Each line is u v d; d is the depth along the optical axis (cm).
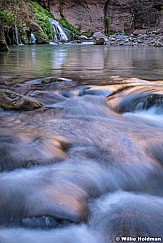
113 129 508
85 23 3919
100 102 670
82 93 738
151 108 620
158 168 394
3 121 534
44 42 2866
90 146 434
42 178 345
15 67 1190
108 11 4100
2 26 2008
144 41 3025
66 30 3462
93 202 320
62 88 774
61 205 298
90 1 3931
